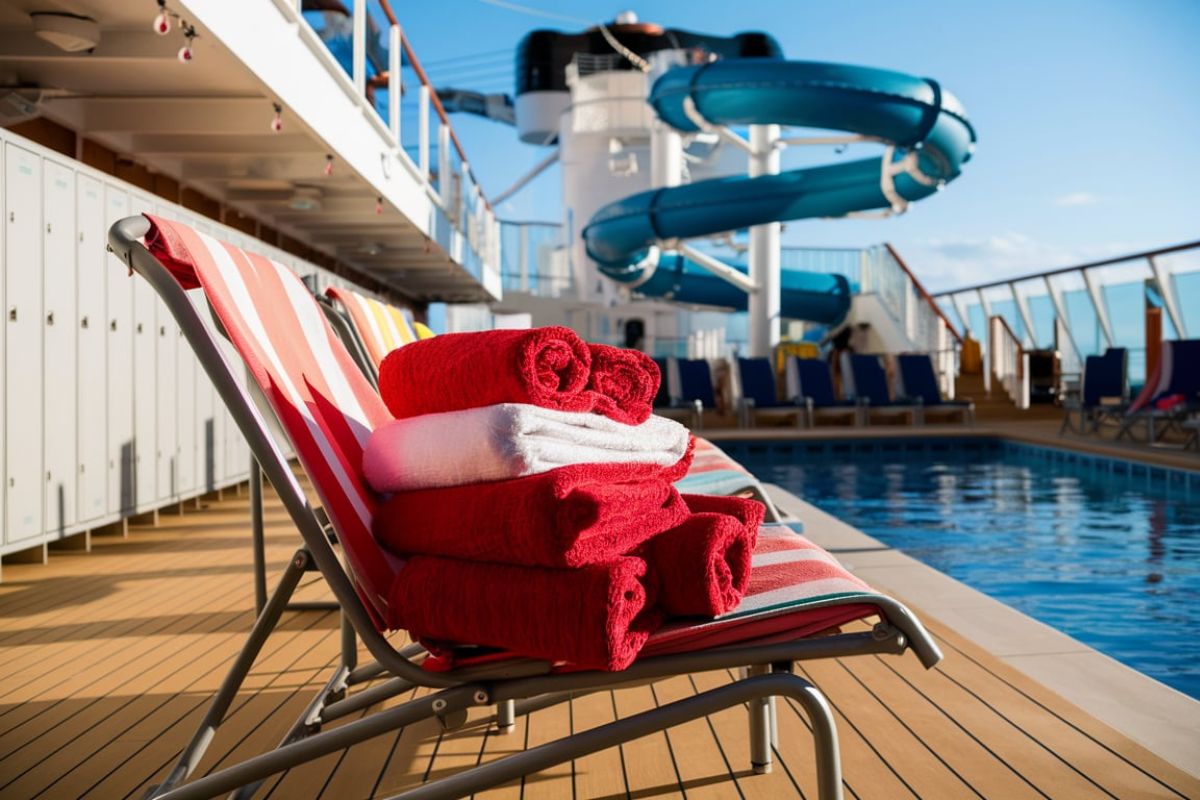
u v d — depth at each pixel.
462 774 1.06
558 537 0.93
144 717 2.12
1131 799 1.59
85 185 4.50
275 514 5.57
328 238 9.65
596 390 1.10
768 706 1.79
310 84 5.28
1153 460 8.12
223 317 1.11
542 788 1.70
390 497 1.22
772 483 7.84
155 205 5.17
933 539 5.08
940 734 1.90
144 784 1.75
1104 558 4.52
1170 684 2.68
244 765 1.12
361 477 1.19
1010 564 4.39
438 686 1.07
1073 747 1.82
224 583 3.67
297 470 7.26
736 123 13.26
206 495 6.52
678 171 18.22
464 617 1.00
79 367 4.45
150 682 2.40
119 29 4.43
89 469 4.53
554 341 1.03
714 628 1.04
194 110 5.41
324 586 3.52
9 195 3.90
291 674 2.42
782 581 1.16
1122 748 1.81
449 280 13.23
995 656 2.44
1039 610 3.56
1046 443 10.14
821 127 12.89
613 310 23.95
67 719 2.12
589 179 24.34
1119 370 10.72
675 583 1.03
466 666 1.06
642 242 15.41
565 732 1.98
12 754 1.90
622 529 0.99
